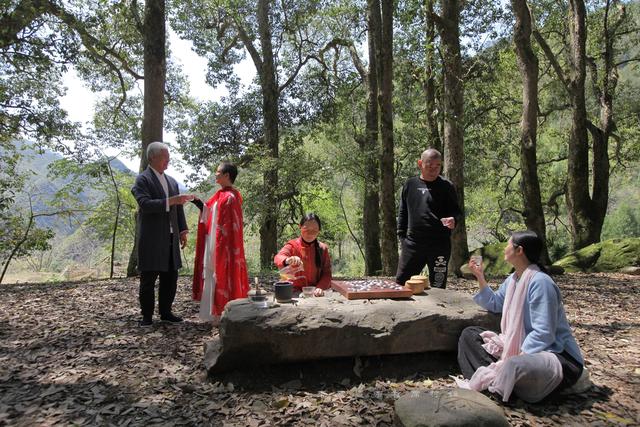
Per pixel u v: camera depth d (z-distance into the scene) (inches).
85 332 199.2
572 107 580.1
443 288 188.9
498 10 625.6
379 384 140.4
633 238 474.9
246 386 140.5
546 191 951.0
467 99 722.8
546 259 469.7
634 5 761.6
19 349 177.5
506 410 120.0
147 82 391.9
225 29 740.7
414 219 189.3
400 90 744.3
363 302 155.0
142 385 142.4
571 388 127.4
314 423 117.6
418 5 430.3
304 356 141.6
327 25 783.1
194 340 185.3
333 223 1024.9
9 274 791.1
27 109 581.6
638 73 838.5
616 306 270.8
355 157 685.9
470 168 797.9
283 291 152.8
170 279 212.4
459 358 142.5
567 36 775.1
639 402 126.3
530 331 127.2
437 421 97.6
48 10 443.2
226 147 807.7
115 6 404.5
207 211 208.5
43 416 123.0
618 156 836.0
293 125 826.2
